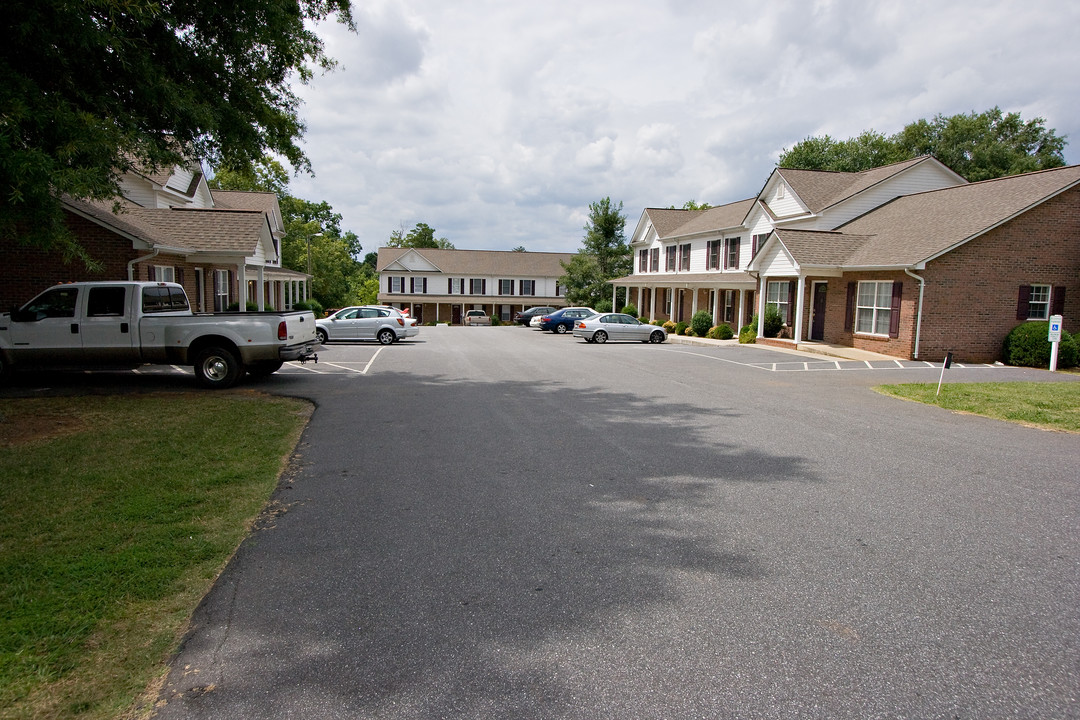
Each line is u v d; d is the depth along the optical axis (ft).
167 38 32.45
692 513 19.12
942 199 78.07
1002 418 34.88
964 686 10.68
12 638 11.74
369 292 223.71
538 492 21.07
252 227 65.26
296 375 51.19
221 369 41.93
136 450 25.08
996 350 66.03
